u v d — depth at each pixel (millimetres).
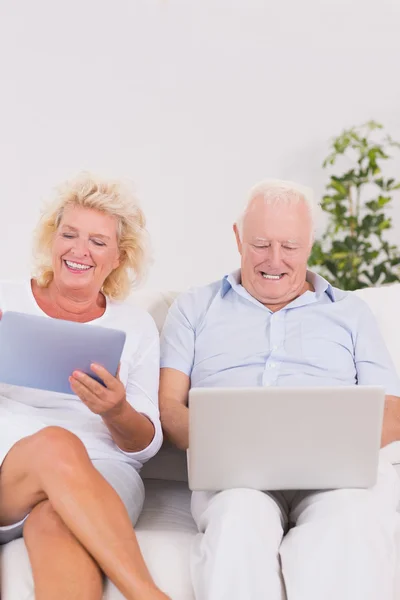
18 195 3588
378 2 3662
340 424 1496
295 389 1473
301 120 3703
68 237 1880
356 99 3703
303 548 1437
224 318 2016
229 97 3674
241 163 3701
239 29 3654
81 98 3598
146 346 1932
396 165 3730
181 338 2002
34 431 1623
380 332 2072
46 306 1911
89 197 1892
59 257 1876
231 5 3641
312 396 1475
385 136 3717
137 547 1416
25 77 3553
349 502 1488
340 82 3693
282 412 1485
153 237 3686
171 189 3680
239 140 3693
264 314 2010
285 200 2002
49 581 1363
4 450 1559
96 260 1883
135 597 1356
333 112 3703
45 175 3602
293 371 1932
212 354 1979
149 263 2025
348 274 3557
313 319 2002
